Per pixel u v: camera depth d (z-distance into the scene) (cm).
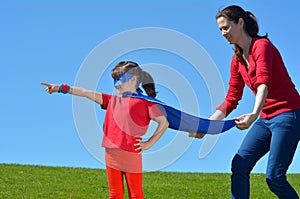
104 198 951
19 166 1309
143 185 1120
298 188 1148
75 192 1002
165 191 1053
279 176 494
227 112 545
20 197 906
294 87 508
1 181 1087
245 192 500
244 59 514
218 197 995
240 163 505
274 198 977
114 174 527
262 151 512
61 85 526
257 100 481
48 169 1291
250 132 518
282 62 505
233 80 549
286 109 495
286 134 492
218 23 508
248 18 504
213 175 1308
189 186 1127
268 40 507
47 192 977
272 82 495
